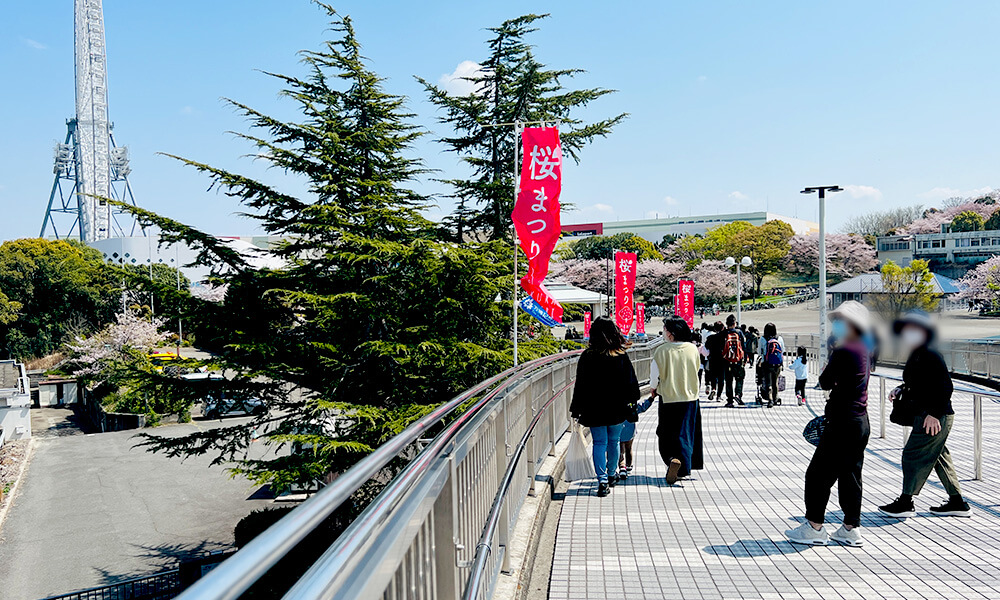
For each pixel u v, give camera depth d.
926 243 86.06
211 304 17.03
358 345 16.36
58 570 23.09
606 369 6.76
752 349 22.30
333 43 19.12
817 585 4.43
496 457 4.88
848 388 5.09
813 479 5.27
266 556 0.97
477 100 23.05
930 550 5.05
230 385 16.27
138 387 15.98
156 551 24.31
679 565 4.89
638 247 87.69
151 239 95.94
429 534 2.60
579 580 4.64
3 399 42.28
